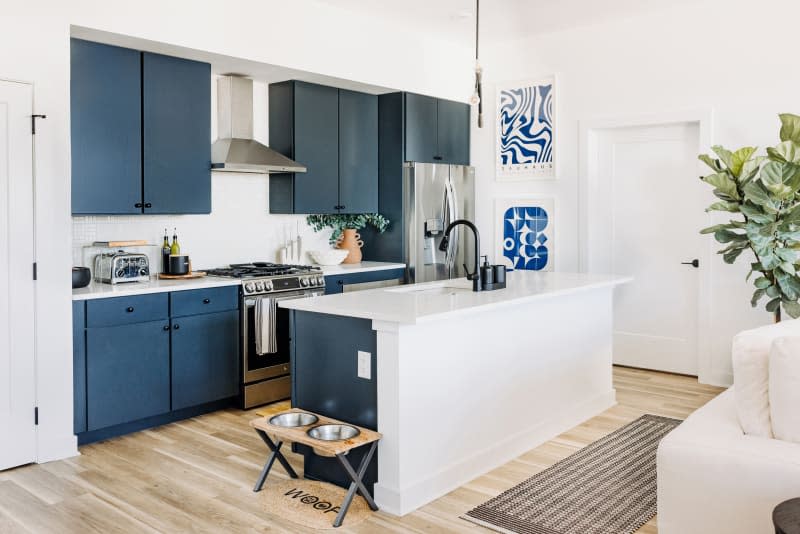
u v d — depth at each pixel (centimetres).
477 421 340
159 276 462
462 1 496
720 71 506
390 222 593
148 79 426
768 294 445
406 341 296
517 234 631
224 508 298
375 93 589
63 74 360
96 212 402
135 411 400
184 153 448
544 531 276
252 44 454
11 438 348
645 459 357
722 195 454
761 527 204
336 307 314
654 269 561
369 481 307
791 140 428
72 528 280
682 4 513
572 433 405
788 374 212
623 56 555
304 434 292
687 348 548
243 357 454
